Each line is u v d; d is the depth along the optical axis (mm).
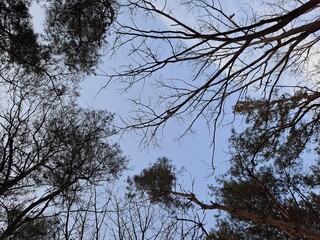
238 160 8039
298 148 7766
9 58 7645
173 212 5289
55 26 7535
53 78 7910
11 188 6922
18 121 7082
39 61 7727
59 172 6996
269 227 8266
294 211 7984
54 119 7648
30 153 6809
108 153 7605
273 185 8250
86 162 7082
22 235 6320
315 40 7191
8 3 7453
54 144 7418
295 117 6777
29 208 5879
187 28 5574
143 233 4727
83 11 6688
